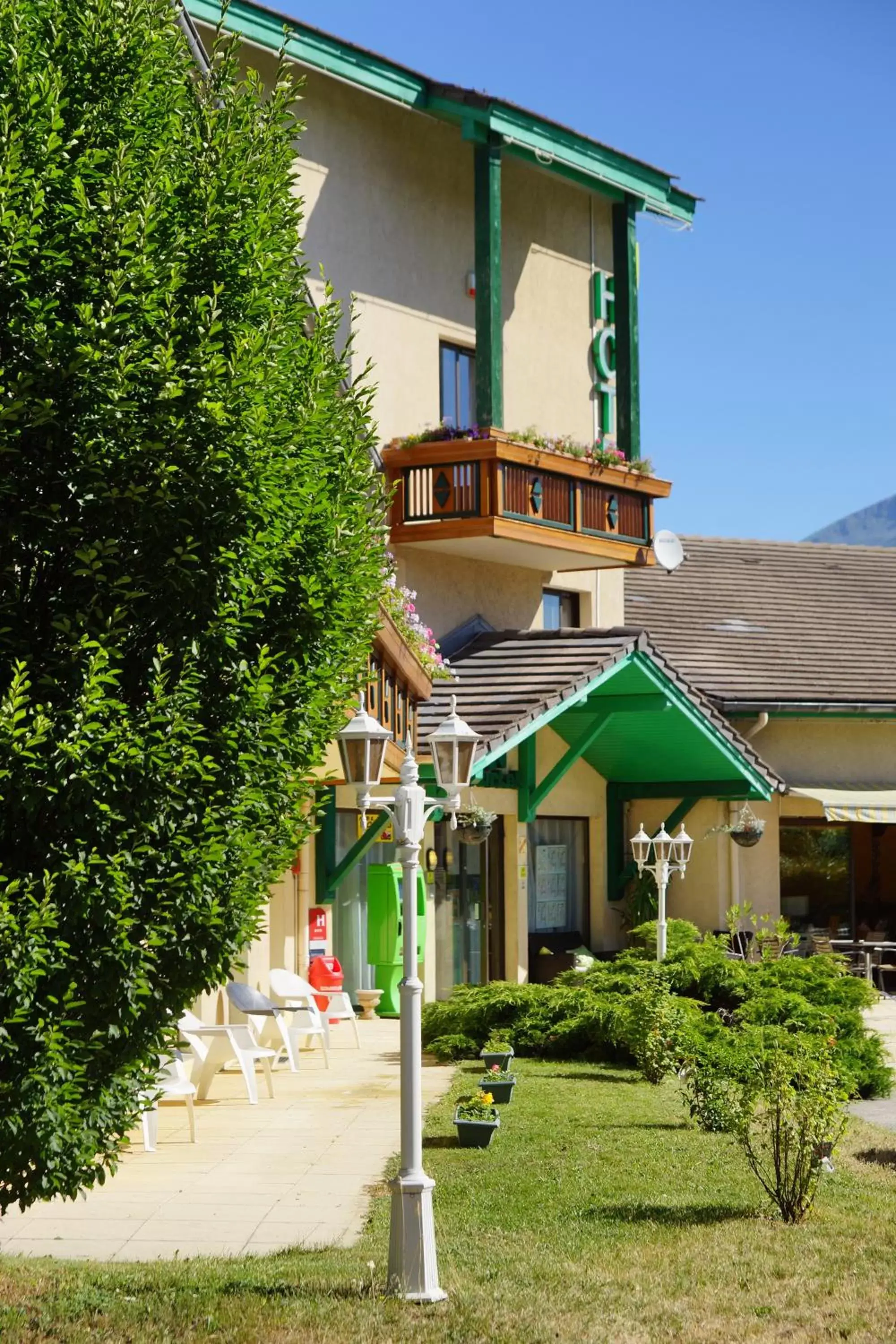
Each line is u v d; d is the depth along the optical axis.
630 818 27.08
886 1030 21.59
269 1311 7.85
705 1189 10.93
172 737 6.56
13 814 6.32
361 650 7.96
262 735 7.15
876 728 29.09
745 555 35.16
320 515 7.54
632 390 25.30
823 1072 10.50
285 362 7.52
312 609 7.45
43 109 6.51
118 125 6.92
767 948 19.86
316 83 21.59
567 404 25.89
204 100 7.50
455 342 23.88
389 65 21.98
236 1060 16.25
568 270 26.09
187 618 6.91
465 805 22.08
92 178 6.67
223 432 6.77
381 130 22.66
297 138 7.79
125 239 6.57
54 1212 10.24
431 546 22.81
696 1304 8.34
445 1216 10.08
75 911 6.35
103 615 6.64
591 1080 15.84
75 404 6.51
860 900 29.11
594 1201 10.52
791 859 28.75
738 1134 10.57
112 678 6.38
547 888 25.55
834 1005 16.62
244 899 7.05
